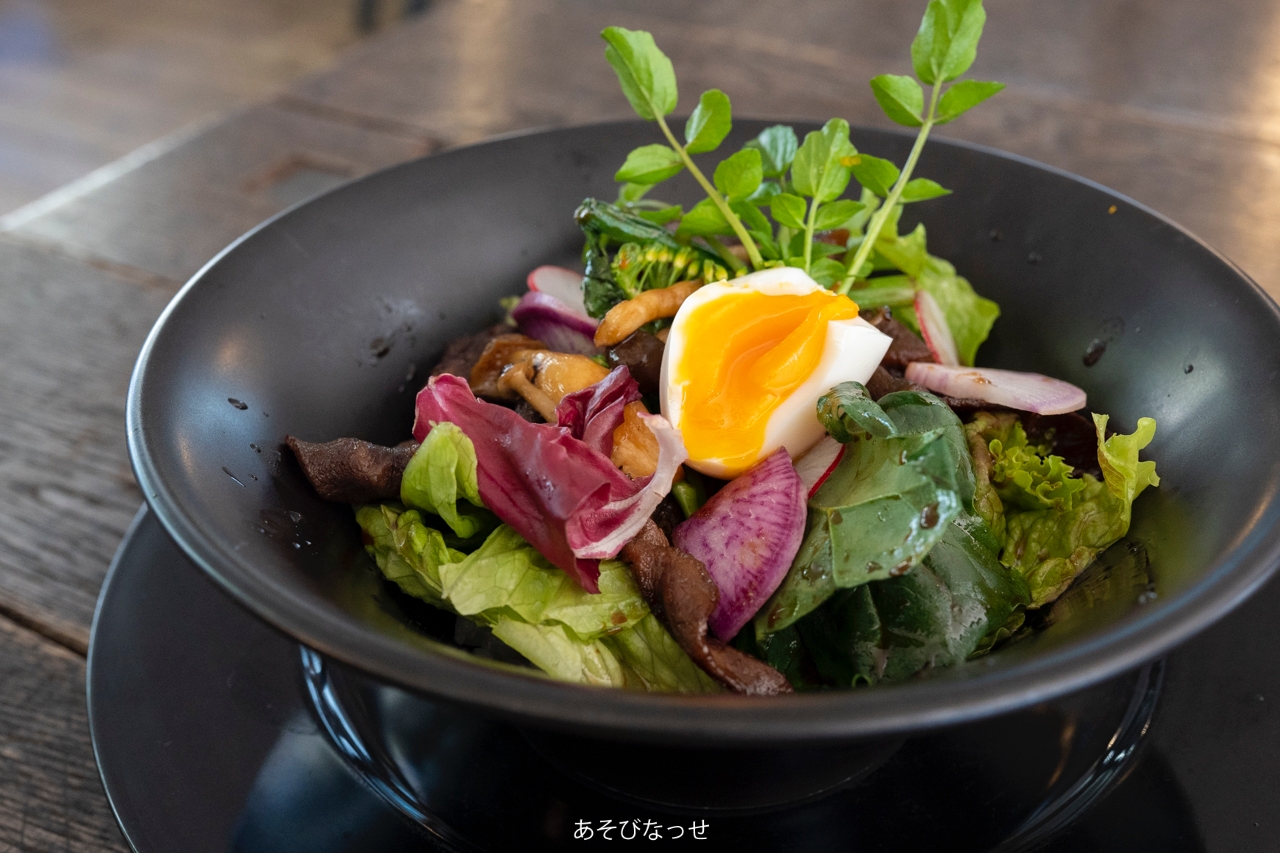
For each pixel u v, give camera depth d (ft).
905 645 0.71
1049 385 0.88
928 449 0.69
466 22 1.70
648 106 0.89
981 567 0.74
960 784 0.76
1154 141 1.33
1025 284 0.97
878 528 0.70
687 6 1.71
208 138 1.44
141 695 0.80
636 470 0.82
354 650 0.59
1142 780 0.73
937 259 1.00
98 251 1.26
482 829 0.74
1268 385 0.74
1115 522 0.79
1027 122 1.38
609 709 0.56
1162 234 0.88
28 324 1.18
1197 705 0.77
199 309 0.81
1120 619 0.62
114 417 1.09
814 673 0.75
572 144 1.05
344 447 0.80
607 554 0.75
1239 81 1.45
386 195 0.97
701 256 0.94
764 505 0.77
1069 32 1.59
